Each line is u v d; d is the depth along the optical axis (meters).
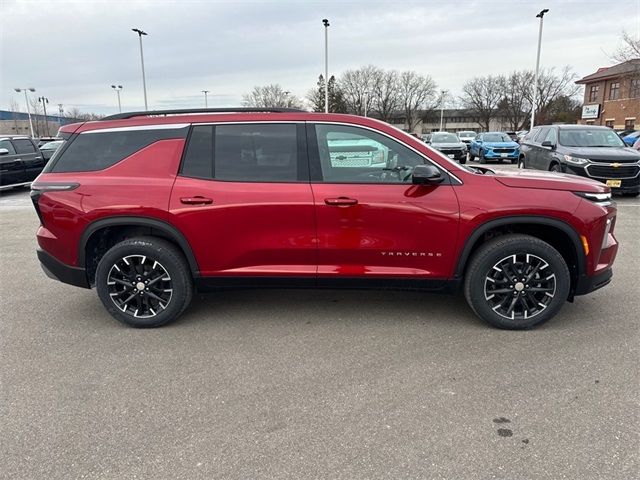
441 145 20.66
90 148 4.00
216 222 3.79
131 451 2.47
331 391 3.00
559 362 3.31
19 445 2.53
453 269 3.78
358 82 85.38
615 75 43.69
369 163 3.79
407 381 3.10
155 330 4.01
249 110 4.00
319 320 4.15
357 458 2.38
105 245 4.20
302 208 3.73
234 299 4.73
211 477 2.27
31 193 4.02
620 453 2.38
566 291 3.75
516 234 3.78
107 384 3.13
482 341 3.67
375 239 3.74
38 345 3.75
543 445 2.46
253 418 2.73
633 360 3.32
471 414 2.73
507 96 84.56
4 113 75.75
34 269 5.99
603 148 10.53
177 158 3.88
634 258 5.88
